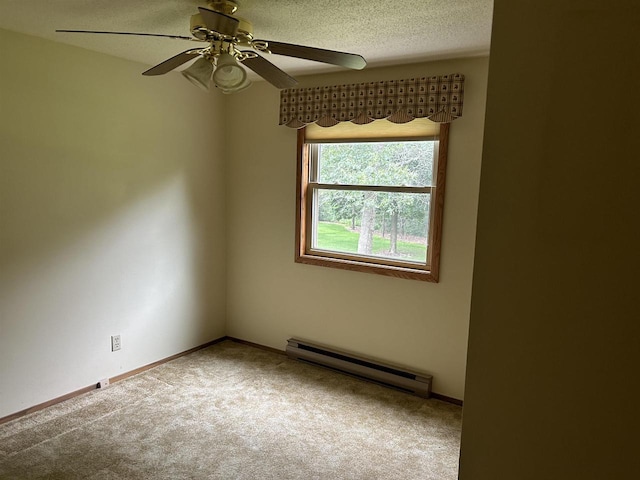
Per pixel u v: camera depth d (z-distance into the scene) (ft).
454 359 10.89
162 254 12.37
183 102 12.45
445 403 10.90
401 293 11.45
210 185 13.57
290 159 12.75
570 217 2.58
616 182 2.45
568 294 2.63
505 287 2.81
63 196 10.02
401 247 11.68
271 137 13.00
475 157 10.19
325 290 12.64
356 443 9.05
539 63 2.57
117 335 11.43
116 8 7.43
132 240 11.55
